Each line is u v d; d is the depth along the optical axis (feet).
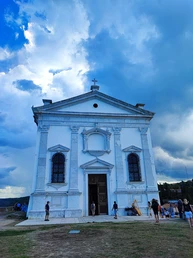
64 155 67.31
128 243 26.35
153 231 34.73
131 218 56.29
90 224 44.45
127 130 74.54
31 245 26.37
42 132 68.59
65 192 63.10
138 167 70.54
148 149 73.15
